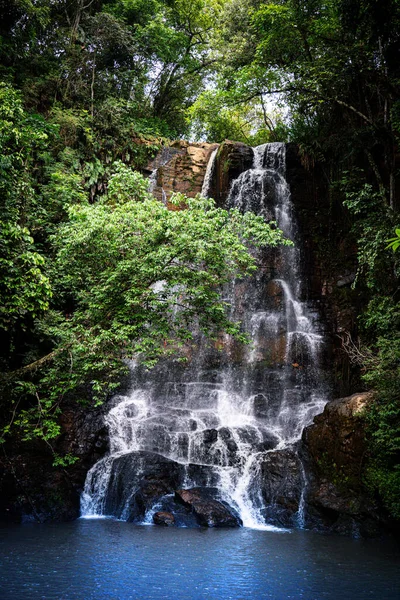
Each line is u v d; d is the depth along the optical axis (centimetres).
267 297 2055
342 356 1897
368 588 768
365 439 1253
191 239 1225
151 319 1264
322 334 1986
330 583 788
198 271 1262
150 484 1280
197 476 1338
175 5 2886
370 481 1205
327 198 2153
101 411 1559
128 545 983
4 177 1268
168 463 1348
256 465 1358
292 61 2108
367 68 1748
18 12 2025
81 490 1353
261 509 1263
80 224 1283
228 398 1825
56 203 1769
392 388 1254
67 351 1323
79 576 792
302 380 1889
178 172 2239
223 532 1121
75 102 2253
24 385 1293
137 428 1524
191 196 2233
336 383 1862
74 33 2356
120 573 812
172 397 1795
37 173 1908
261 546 1005
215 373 1898
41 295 1232
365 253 1554
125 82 2494
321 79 1825
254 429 1570
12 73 2070
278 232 1286
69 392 1557
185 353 1919
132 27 2562
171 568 845
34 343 1562
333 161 2102
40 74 2244
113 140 2164
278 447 1470
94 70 2370
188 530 1128
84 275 1367
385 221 1536
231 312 2020
